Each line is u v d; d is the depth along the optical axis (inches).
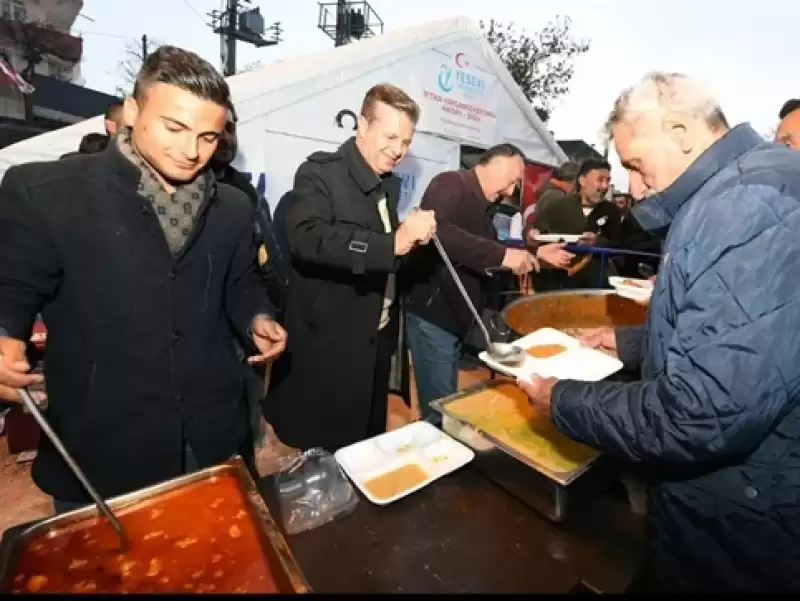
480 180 80.7
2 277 34.0
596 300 76.1
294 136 115.3
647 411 25.5
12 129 252.5
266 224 71.2
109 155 36.8
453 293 78.7
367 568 28.3
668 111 27.9
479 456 38.1
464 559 29.2
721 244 23.1
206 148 35.5
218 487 33.3
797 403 25.3
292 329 62.3
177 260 38.3
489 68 157.3
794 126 55.2
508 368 45.4
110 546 28.7
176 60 33.0
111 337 37.0
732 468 27.1
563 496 31.7
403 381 102.7
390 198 63.0
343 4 605.3
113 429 37.9
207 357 41.6
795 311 22.4
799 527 26.4
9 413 92.7
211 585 26.3
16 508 79.3
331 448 64.1
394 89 56.7
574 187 149.8
